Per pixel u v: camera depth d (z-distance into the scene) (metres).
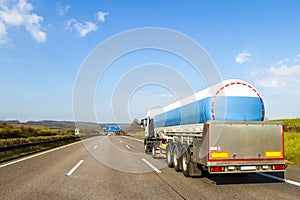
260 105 10.45
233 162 9.10
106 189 8.55
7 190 8.27
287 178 10.50
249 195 7.79
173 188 8.74
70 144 32.84
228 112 10.19
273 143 9.45
